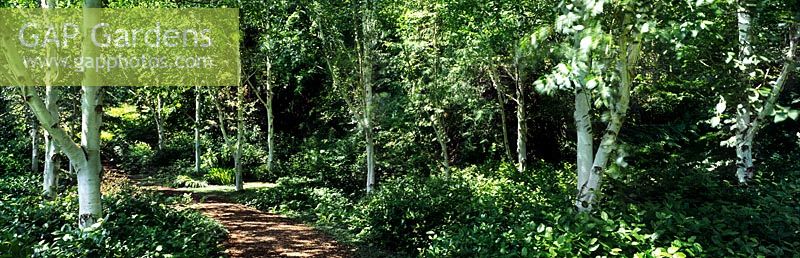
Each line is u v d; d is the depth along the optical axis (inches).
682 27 157.0
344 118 751.1
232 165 780.6
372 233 324.8
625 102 183.8
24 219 240.7
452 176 459.8
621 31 167.9
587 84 159.8
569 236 155.6
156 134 935.7
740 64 234.7
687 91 438.6
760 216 179.5
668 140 468.8
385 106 608.4
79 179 227.3
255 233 357.7
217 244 299.6
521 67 420.8
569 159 593.9
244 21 526.6
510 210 239.1
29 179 537.6
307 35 523.8
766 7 247.0
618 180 217.9
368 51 494.9
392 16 495.2
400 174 578.6
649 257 137.6
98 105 231.3
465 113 579.5
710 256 143.0
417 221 294.7
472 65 494.9
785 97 409.7
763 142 450.0
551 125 595.2
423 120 537.0
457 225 244.7
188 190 612.7
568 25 159.0
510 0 356.5
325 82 751.1
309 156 689.6
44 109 208.2
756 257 138.7
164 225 289.0
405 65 514.3
